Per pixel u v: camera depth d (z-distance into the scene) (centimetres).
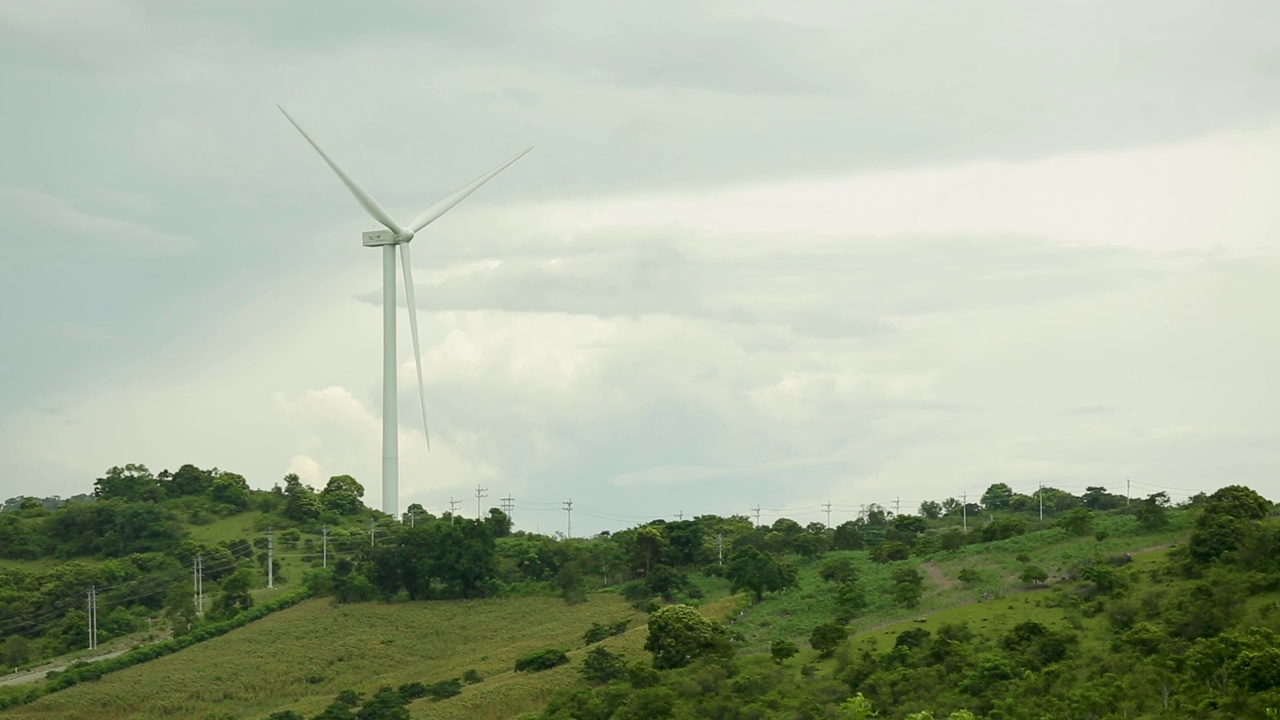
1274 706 10150
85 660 18450
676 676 13625
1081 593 14788
